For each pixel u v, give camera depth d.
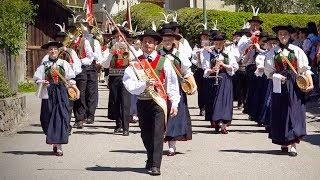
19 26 18.25
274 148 13.73
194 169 11.47
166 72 11.12
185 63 12.75
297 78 12.61
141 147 13.83
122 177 10.76
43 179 10.65
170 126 12.66
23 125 17.36
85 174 11.01
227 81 15.98
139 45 15.91
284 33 12.92
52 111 12.74
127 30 16.11
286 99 12.72
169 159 12.48
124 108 15.64
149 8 43.38
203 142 14.54
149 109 10.98
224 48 16.12
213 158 12.55
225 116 15.86
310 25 22.17
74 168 11.54
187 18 35.44
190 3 49.78
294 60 12.79
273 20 33.50
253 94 17.05
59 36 15.30
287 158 12.55
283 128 12.72
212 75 16.11
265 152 13.22
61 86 12.88
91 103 17.62
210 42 18.80
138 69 11.01
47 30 33.19
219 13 33.41
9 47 17.92
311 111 20.22
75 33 16.95
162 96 11.05
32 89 29.50
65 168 11.55
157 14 41.97
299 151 13.37
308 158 12.55
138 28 43.41
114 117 16.17
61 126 12.69
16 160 12.34
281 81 12.75
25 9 19.09
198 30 34.28
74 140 14.79
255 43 17.34
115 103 15.85
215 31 18.12
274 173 11.12
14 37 17.91
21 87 29.47
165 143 14.45
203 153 13.12
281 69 12.91
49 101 12.80
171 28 13.27
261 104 16.61
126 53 15.74
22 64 30.56
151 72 11.03
